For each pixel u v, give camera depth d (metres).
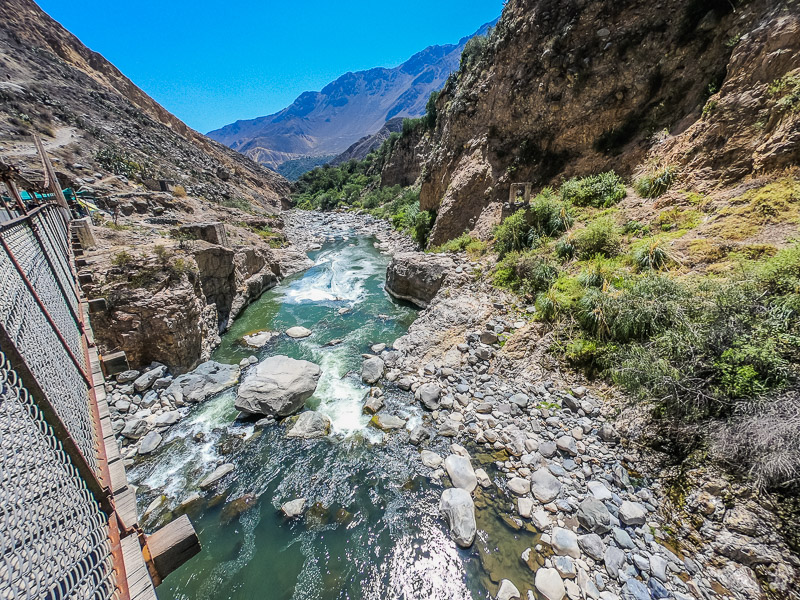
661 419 7.07
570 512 6.32
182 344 11.47
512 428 8.40
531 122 19.05
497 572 5.58
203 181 47.81
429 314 13.97
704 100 13.13
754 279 7.29
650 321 8.38
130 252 12.70
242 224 29.91
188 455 8.26
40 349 3.09
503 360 10.55
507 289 13.12
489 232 18.39
